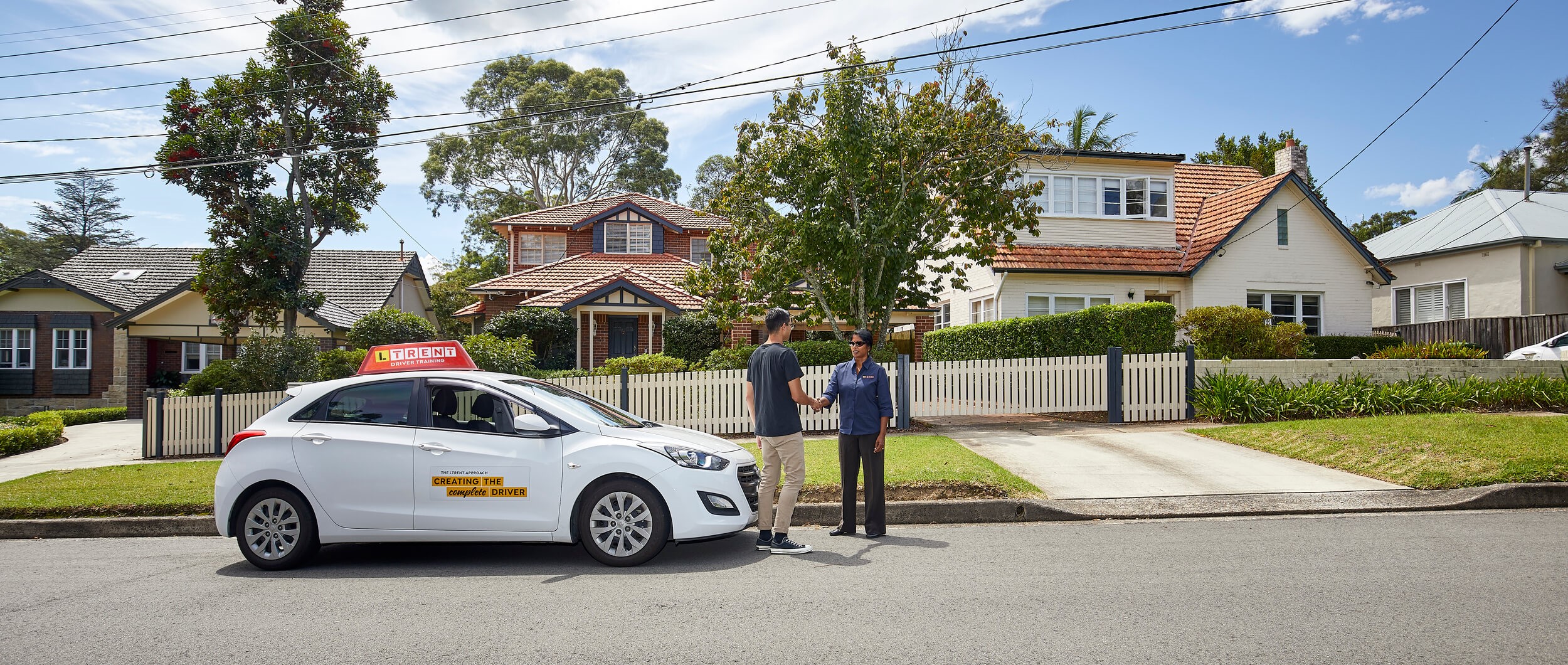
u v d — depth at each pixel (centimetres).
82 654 457
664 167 4800
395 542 702
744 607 525
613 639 466
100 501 922
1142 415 1370
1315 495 849
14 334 2748
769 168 1581
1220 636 454
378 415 677
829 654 434
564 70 4775
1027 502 830
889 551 684
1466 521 758
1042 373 1387
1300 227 2106
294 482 658
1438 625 466
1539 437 965
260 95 1866
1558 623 468
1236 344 1656
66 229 6694
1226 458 1031
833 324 1680
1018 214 1652
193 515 896
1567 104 3750
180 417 1527
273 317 1955
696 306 2508
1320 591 538
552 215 3172
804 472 701
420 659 438
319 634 484
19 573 668
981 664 416
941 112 1568
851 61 1516
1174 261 2086
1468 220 2570
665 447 652
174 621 518
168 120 1805
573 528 645
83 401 2738
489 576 626
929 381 1386
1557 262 2258
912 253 1612
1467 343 2036
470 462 648
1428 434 1009
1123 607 511
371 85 1970
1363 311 2122
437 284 3869
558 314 2516
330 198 1961
